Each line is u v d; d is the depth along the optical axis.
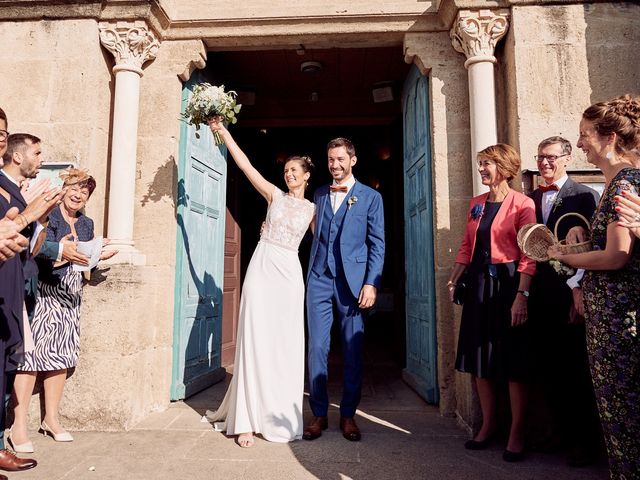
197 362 4.07
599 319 1.68
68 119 3.49
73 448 2.70
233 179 5.59
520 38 3.37
